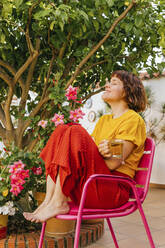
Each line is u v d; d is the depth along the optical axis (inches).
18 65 117.4
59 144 63.4
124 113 72.0
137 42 107.3
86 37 101.6
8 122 109.8
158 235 118.0
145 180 67.4
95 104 359.3
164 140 300.5
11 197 99.5
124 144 64.4
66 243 93.8
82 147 60.9
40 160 100.8
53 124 101.7
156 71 118.7
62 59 113.6
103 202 62.5
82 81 127.2
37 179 107.7
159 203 199.5
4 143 112.3
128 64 113.4
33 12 95.4
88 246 100.7
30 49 98.7
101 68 123.6
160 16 102.3
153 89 304.3
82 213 58.2
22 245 88.7
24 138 116.2
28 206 110.8
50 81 116.2
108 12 92.2
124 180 60.2
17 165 92.2
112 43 108.2
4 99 134.9
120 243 105.4
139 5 89.8
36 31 98.3
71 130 61.9
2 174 94.7
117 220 144.1
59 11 75.6
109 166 63.9
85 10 89.5
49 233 96.4
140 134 67.7
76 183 63.0
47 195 65.3
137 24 90.2
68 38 100.0
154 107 303.4
